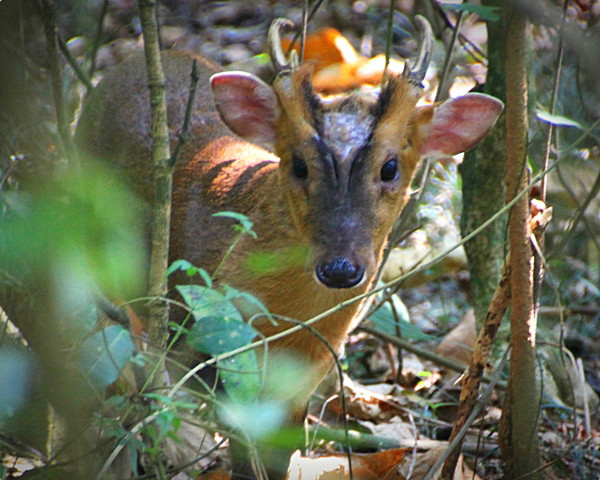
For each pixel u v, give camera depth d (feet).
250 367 19.94
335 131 23.17
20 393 16.30
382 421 31.09
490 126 25.93
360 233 22.63
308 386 26.35
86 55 35.65
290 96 23.94
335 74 37.45
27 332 19.97
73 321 18.99
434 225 38.45
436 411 32.09
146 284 26.73
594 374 35.53
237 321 18.78
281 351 25.48
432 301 40.73
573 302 39.55
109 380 18.19
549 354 32.42
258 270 24.86
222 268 25.62
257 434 21.84
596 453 27.45
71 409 18.16
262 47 48.44
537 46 38.96
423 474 26.22
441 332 37.88
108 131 30.78
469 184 31.42
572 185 39.14
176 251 27.07
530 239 22.74
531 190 24.77
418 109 25.29
